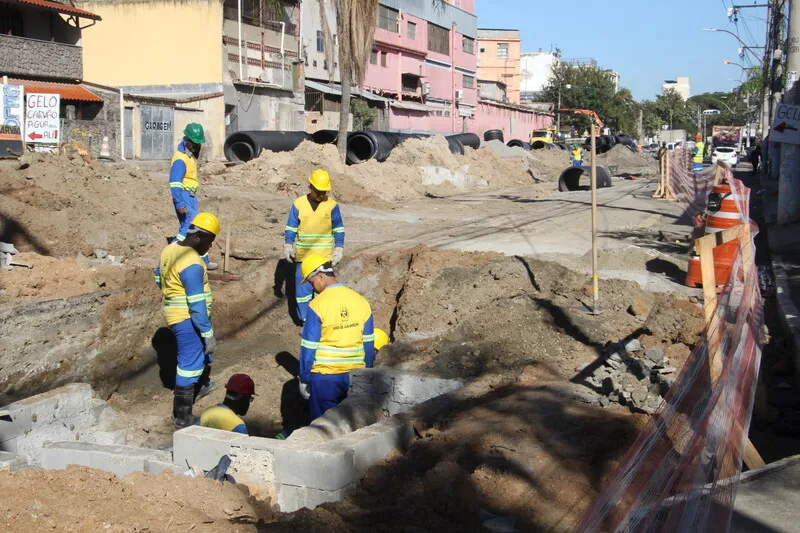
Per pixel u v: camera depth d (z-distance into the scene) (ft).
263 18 112.98
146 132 92.99
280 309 37.47
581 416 20.20
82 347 31.65
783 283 36.42
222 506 16.63
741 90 285.23
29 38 88.53
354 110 142.20
